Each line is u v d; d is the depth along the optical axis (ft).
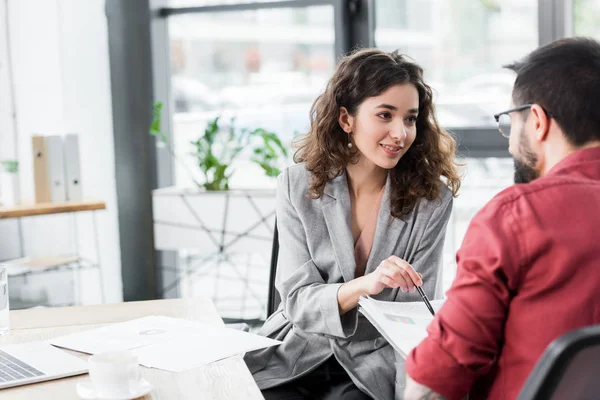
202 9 12.94
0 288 4.90
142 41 12.59
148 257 12.76
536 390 2.75
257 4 12.60
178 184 13.58
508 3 11.48
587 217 3.25
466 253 3.36
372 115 5.64
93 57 12.83
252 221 11.82
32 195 13.43
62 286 13.39
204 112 13.30
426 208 5.90
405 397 3.43
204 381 3.92
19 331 4.98
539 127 3.53
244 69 12.99
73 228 13.43
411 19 12.05
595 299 3.20
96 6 12.68
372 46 12.29
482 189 11.88
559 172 3.45
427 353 3.34
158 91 13.02
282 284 5.92
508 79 11.62
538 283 3.24
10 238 13.89
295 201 6.00
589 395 2.82
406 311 4.83
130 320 5.12
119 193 12.81
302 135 6.50
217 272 13.08
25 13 13.20
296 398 5.49
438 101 11.98
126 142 12.68
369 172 5.97
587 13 11.19
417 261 5.87
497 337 3.33
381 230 5.86
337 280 5.88
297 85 12.71
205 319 5.17
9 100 13.50
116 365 3.61
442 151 6.03
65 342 4.59
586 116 3.43
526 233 3.24
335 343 5.69
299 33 12.55
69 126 13.12
